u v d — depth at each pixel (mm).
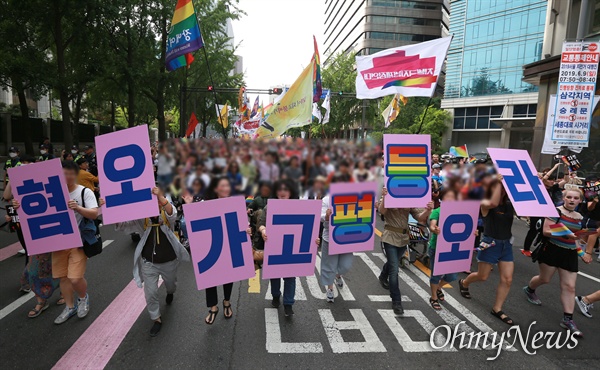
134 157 3598
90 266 5609
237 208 3770
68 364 3143
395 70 5715
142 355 3295
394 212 4375
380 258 6512
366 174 3902
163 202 3625
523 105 37969
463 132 44812
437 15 62531
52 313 4066
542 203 4129
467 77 42469
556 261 4117
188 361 3221
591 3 13273
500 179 4020
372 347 3537
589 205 6180
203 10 23609
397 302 4266
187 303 4418
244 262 3850
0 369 3061
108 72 19625
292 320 4047
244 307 4363
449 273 4332
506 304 4645
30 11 15422
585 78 7113
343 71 33938
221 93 30391
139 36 20953
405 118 42625
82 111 42969
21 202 3623
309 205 3902
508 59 38688
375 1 61844
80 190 3811
